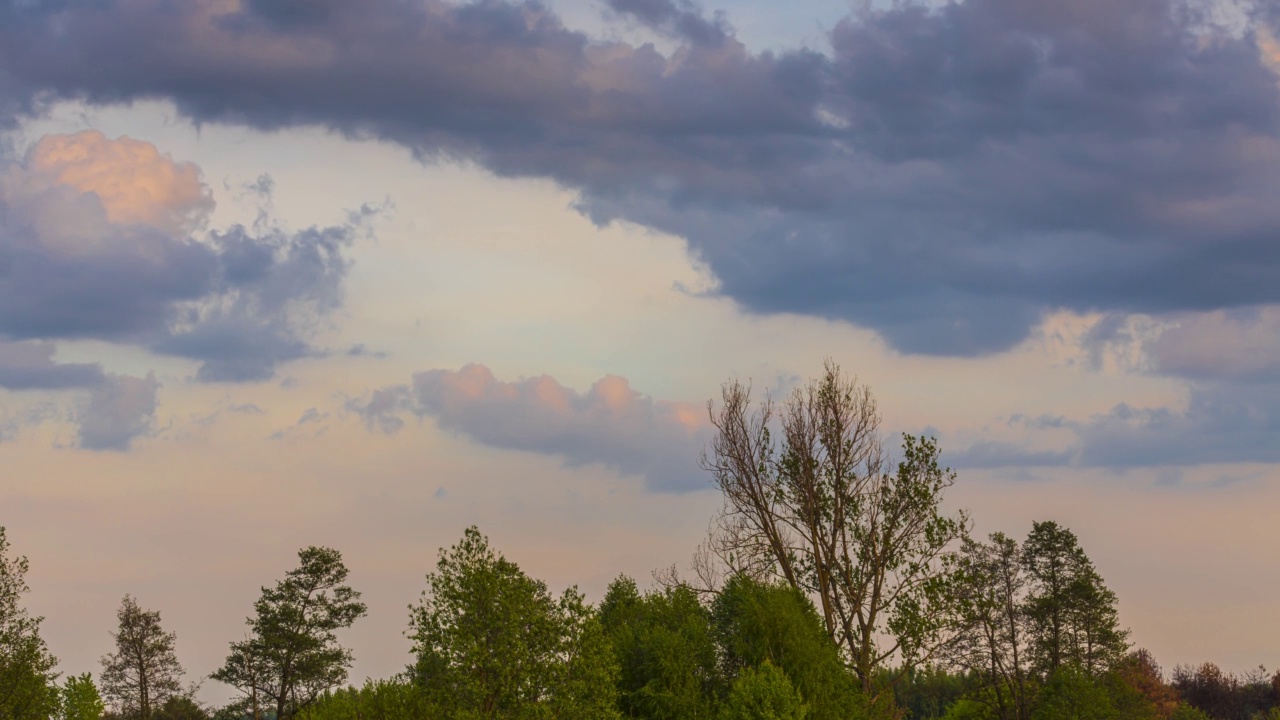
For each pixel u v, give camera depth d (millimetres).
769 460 53531
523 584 41281
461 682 39875
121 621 101000
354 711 42469
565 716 39594
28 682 56844
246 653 87000
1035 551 82500
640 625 49250
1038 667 78688
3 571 57312
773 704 41500
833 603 51344
